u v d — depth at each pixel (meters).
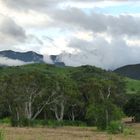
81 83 141.25
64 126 115.38
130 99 147.88
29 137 56.38
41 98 127.12
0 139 34.84
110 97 132.62
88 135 69.94
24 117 115.00
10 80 124.31
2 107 128.88
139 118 144.75
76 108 138.75
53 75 131.62
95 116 101.19
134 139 63.56
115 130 79.88
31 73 124.75
